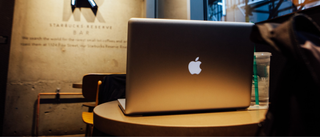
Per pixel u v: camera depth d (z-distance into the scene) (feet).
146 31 1.91
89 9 9.90
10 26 9.20
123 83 5.11
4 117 8.95
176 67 2.00
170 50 1.98
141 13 10.62
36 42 9.37
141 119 1.84
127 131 1.66
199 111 2.21
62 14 9.64
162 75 1.98
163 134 1.56
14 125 9.01
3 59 9.09
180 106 2.06
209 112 2.25
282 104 1.24
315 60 1.05
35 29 9.38
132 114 1.97
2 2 9.10
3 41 9.07
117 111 2.21
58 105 9.48
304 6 3.59
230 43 2.14
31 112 9.20
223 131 1.58
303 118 1.14
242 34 2.17
